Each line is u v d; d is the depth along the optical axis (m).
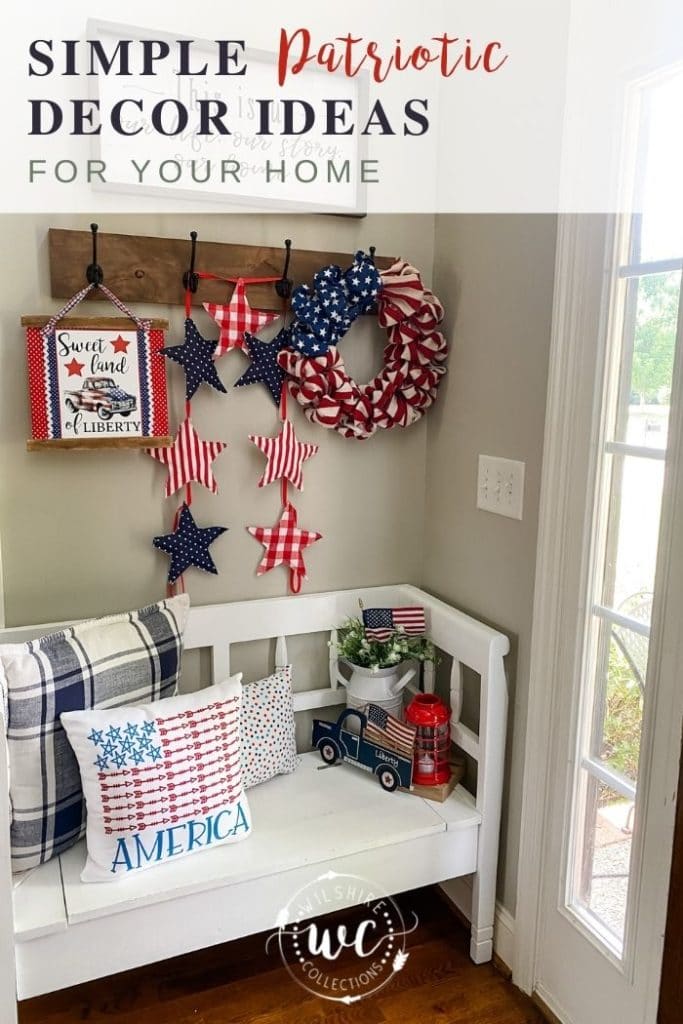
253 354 1.70
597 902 1.48
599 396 1.38
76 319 1.50
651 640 1.27
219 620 1.76
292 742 1.78
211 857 1.46
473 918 1.71
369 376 1.88
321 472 1.86
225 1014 1.58
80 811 1.44
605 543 1.42
